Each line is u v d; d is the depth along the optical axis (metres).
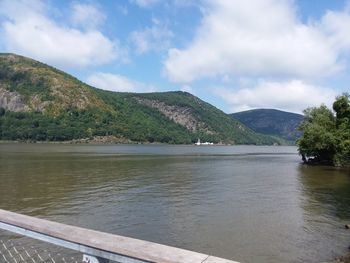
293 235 19.38
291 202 29.23
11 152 104.69
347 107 75.56
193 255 3.25
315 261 15.55
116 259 3.47
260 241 18.25
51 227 4.18
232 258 15.88
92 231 4.03
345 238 18.91
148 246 3.50
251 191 35.34
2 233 15.48
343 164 70.44
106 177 46.00
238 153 140.88
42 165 61.91
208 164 74.25
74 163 68.00
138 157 94.44
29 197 30.09
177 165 69.19
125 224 21.36
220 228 20.64
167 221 22.16
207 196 31.88
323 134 71.81
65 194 31.89
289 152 167.75
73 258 12.40
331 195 33.16
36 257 12.24
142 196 31.47
